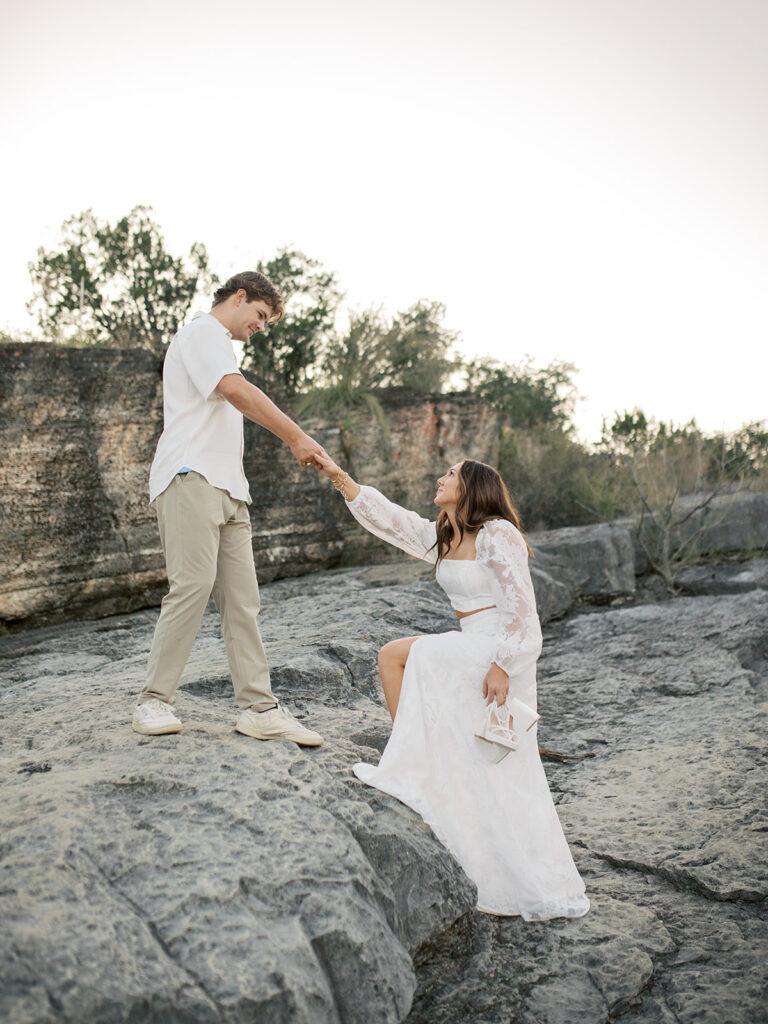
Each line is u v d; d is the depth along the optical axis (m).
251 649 3.38
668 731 5.27
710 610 7.95
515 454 12.32
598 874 3.51
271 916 2.29
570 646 7.50
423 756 3.13
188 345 3.24
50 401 7.20
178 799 2.71
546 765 4.90
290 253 12.12
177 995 1.95
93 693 4.29
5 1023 1.73
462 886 2.89
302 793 2.86
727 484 11.53
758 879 3.32
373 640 5.56
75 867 2.24
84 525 7.32
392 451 10.55
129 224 11.80
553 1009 2.58
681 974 2.78
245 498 3.37
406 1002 2.36
